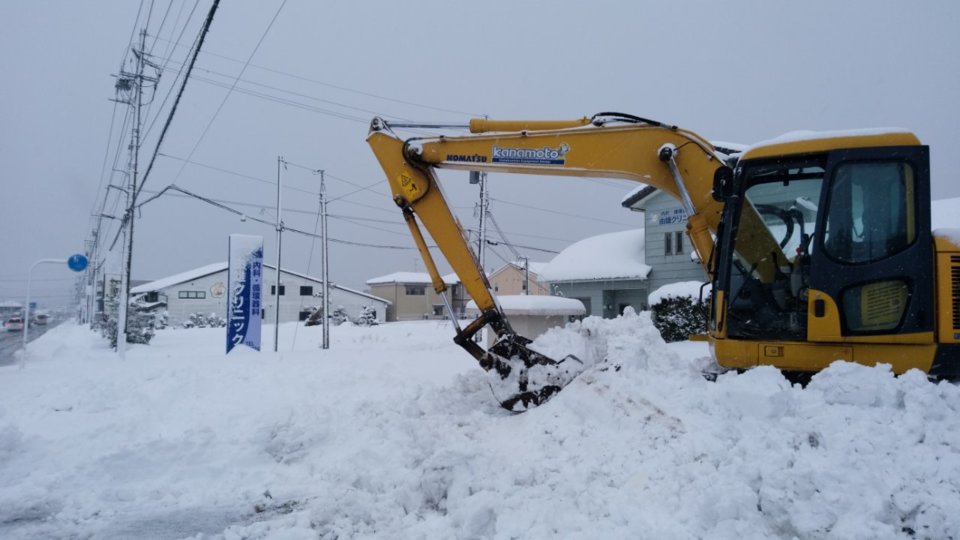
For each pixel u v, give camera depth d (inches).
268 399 324.2
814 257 201.8
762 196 218.5
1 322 2662.4
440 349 655.1
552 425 191.8
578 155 256.1
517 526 136.4
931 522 112.3
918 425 140.8
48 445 247.1
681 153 247.3
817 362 201.3
